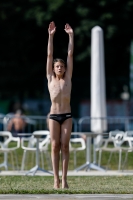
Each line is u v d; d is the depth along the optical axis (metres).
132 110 72.00
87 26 84.44
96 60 48.47
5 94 87.88
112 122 48.75
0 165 38.22
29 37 87.06
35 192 24.28
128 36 86.44
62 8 85.00
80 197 23.34
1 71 87.50
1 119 54.50
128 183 29.09
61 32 86.88
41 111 77.75
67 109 25.61
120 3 85.56
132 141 40.19
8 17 86.12
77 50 85.75
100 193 24.33
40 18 84.88
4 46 86.94
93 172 36.94
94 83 48.25
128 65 88.06
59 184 26.06
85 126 52.56
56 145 25.69
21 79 87.88
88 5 85.44
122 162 41.09
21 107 78.19
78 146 44.25
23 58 88.06
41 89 88.31
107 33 84.44
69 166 40.38
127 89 84.62
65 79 25.81
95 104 48.03
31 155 42.41
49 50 26.12
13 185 28.09
